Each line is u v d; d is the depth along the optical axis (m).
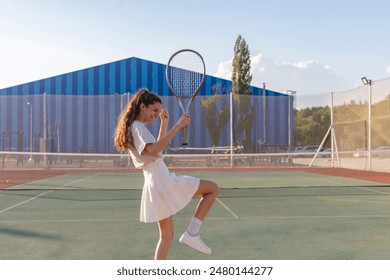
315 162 18.78
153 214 3.01
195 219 3.13
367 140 16.11
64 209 6.61
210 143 19.17
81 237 4.66
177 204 3.03
